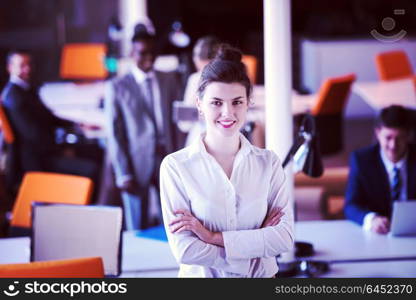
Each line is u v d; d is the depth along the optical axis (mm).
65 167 6008
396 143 3906
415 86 6871
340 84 6188
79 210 3199
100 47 8375
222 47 2344
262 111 6078
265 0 3250
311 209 5102
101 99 6824
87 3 11164
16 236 4137
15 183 5980
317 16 10414
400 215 3666
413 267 3305
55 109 6844
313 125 2965
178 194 2299
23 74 5930
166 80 4957
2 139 6633
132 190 4934
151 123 4898
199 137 2336
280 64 3258
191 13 11641
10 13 11062
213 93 2197
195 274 2387
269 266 2398
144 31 4871
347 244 3613
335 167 7281
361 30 10336
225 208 2293
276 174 2379
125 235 3848
